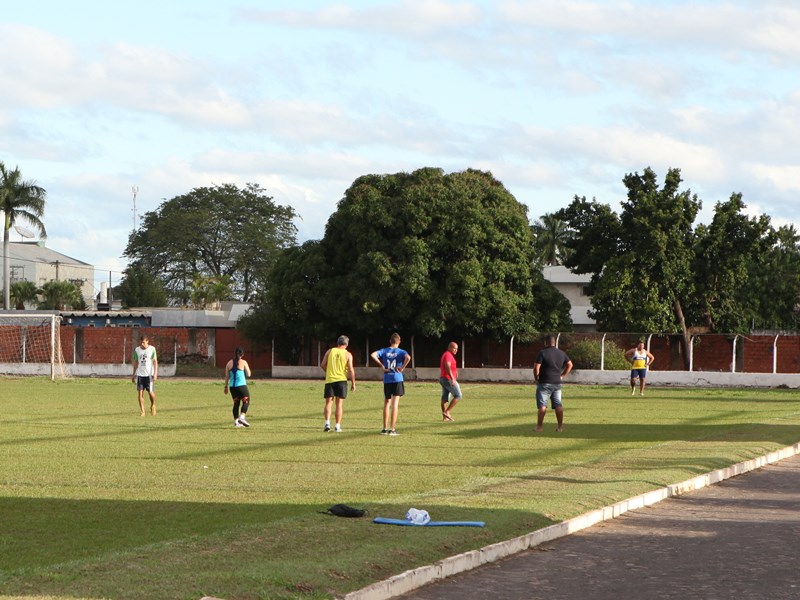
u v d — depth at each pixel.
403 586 8.48
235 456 18.09
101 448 19.31
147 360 28.06
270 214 110.00
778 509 13.41
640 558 10.12
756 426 25.20
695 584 9.00
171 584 7.70
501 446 20.14
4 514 11.89
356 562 8.77
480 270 54.31
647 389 46.16
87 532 10.76
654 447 19.42
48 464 16.72
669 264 54.31
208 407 31.80
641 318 53.81
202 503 12.74
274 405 33.09
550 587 8.85
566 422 26.77
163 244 105.50
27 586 7.58
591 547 10.62
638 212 55.47
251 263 106.88
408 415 29.08
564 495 12.99
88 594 7.37
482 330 55.09
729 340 53.91
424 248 54.41
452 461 17.48
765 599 8.45
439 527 10.53
